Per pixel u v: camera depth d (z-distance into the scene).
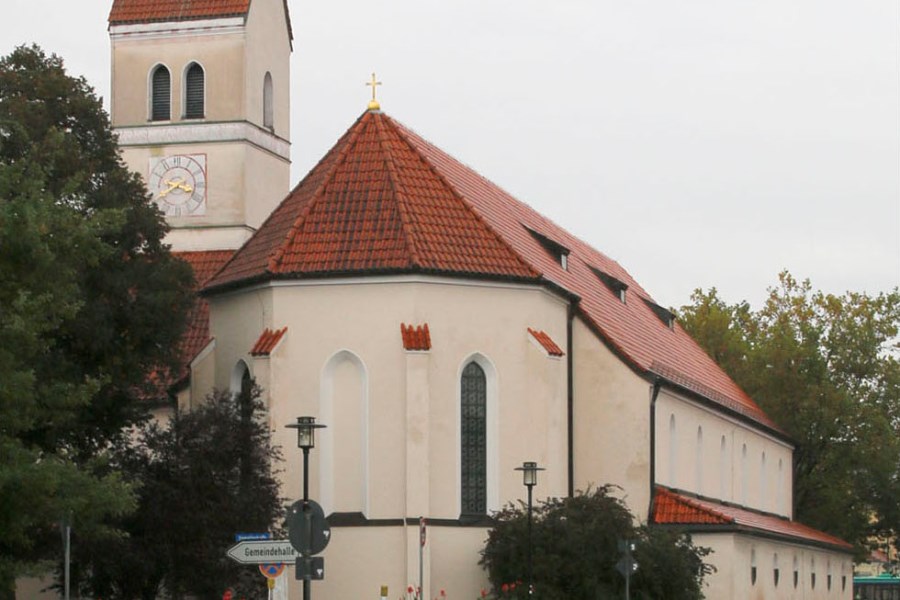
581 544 66.56
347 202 71.69
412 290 69.06
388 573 68.06
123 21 95.12
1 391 45.81
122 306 66.12
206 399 68.38
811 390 123.88
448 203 72.75
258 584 64.12
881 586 188.12
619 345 79.31
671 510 78.50
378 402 68.88
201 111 94.88
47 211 48.75
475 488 70.44
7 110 66.62
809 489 127.50
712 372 110.00
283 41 99.75
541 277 71.69
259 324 70.75
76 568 63.12
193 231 94.56
